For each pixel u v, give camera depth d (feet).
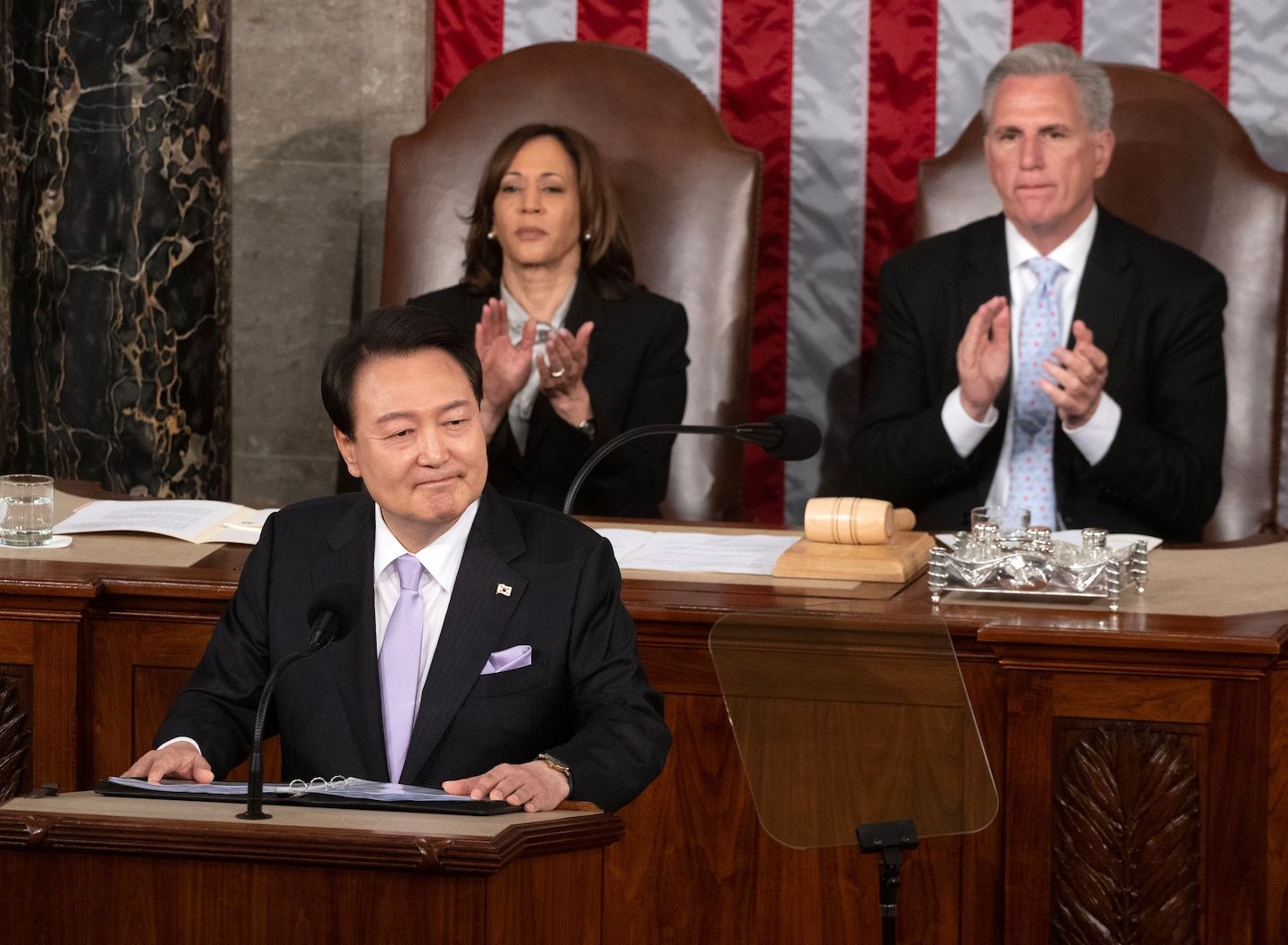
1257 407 55.72
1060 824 31.01
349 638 26.45
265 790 22.44
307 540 27.50
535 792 23.40
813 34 62.69
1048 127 52.01
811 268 63.77
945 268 54.03
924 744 24.48
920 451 50.70
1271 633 30.19
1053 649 30.60
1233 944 30.50
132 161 55.83
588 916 21.90
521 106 58.75
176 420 57.26
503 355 49.03
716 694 32.60
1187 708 30.40
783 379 64.44
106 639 34.32
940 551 33.78
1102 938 30.91
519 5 63.67
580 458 51.88
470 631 26.23
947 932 31.94
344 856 19.26
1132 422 49.24
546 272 55.06
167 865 19.75
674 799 32.81
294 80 65.51
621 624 26.84
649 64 58.75
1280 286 55.67
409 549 26.66
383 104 65.36
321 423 67.56
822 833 24.77
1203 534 56.13
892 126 62.75
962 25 62.08
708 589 34.19
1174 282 52.49
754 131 63.36
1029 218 52.47
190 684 27.66
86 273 56.29
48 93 55.67
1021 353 52.49
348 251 66.39
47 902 19.97
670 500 57.11
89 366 56.70
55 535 38.65
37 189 56.24
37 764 34.04
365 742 26.12
